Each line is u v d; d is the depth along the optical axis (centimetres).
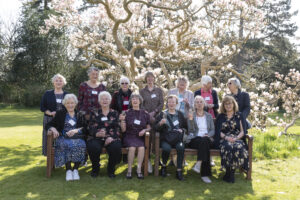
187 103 445
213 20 805
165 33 840
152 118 429
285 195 329
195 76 1603
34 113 1717
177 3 766
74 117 401
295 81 917
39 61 2284
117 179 381
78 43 944
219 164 477
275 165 470
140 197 318
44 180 373
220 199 315
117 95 460
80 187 348
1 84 2289
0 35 2305
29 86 2189
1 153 546
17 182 365
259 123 789
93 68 445
